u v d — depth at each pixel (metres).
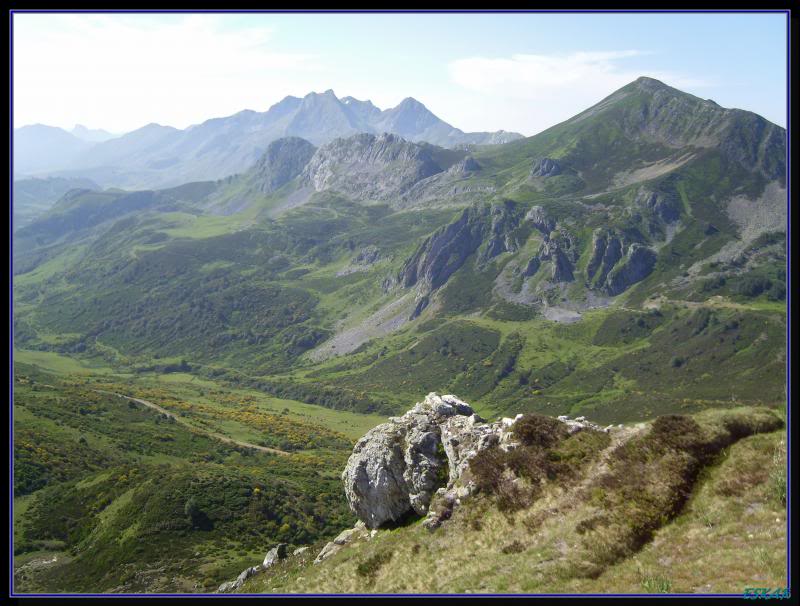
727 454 27.92
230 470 132.50
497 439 37.97
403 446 42.84
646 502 27.05
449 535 33.44
